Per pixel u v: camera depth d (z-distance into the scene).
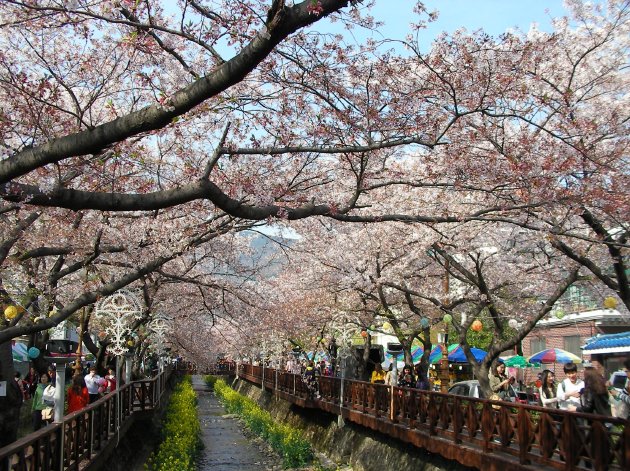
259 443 23.17
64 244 11.59
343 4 4.90
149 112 5.08
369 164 10.77
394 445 14.74
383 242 16.36
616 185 10.45
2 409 9.30
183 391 36.25
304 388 24.83
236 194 9.41
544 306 13.49
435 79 9.15
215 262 18.22
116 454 14.75
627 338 19.69
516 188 9.45
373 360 26.14
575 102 11.41
